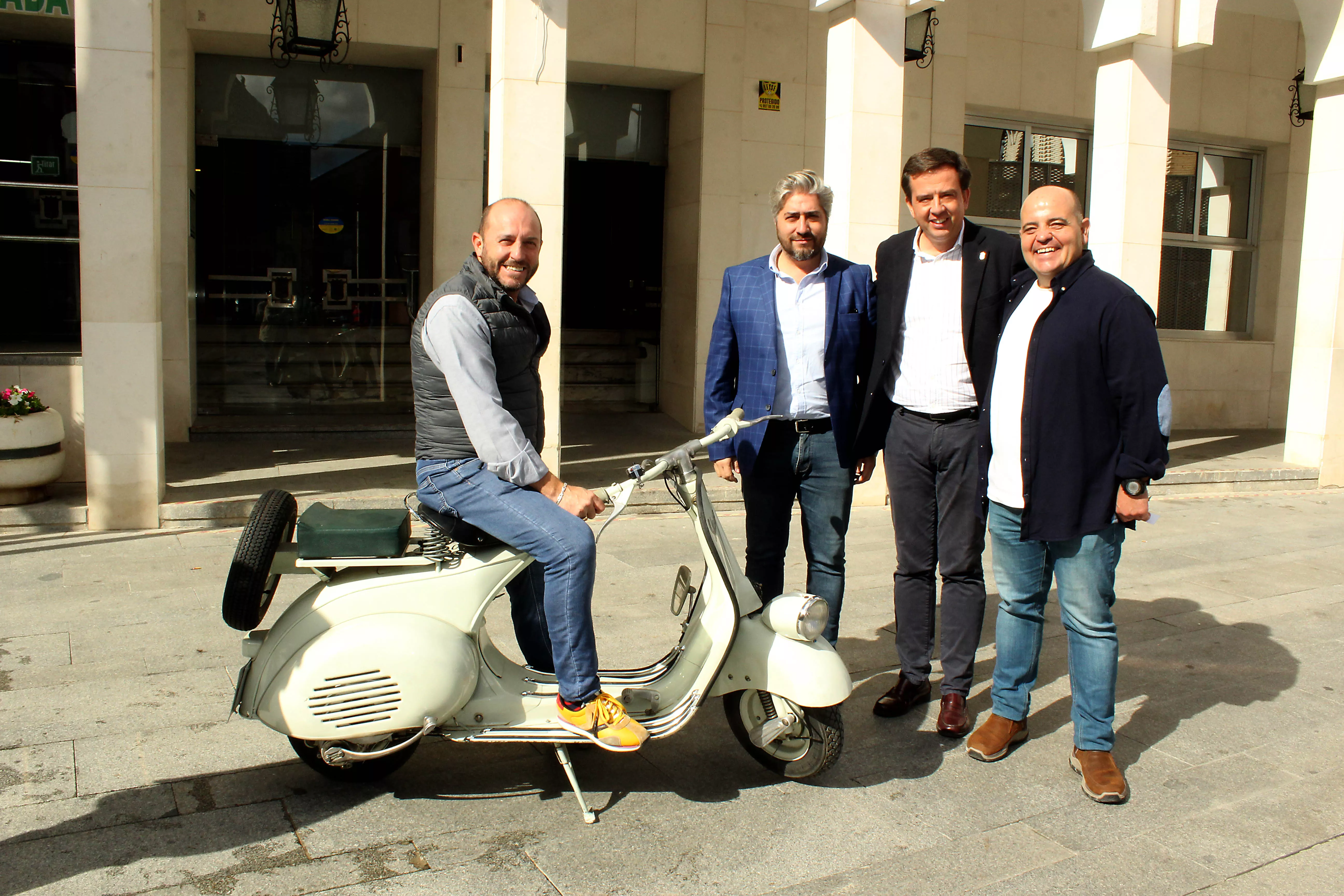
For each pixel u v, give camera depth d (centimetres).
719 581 320
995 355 367
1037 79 1130
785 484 386
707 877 281
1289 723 395
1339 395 898
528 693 321
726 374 396
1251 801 332
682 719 313
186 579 537
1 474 623
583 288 1139
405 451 889
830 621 394
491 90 680
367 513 317
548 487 303
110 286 616
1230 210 1256
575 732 303
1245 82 1197
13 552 584
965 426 372
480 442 295
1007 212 1177
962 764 357
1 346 839
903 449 382
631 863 287
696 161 1045
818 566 393
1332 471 908
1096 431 330
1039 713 405
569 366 1148
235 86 989
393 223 1056
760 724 339
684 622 339
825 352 379
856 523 729
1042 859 294
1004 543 355
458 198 977
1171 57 795
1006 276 370
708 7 1015
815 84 1060
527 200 668
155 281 626
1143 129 795
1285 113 1220
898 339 381
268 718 296
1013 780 346
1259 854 298
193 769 334
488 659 332
